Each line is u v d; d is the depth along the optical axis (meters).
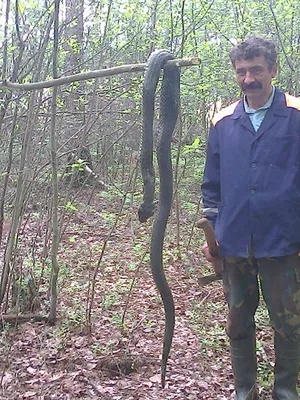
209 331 4.26
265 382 3.28
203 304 4.91
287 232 2.67
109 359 3.74
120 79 6.65
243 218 2.74
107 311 4.77
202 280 3.09
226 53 7.37
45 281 5.35
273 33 7.94
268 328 4.19
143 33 6.94
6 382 3.50
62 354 3.94
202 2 6.70
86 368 3.71
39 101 4.44
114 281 5.61
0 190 5.03
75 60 5.87
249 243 2.75
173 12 7.20
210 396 3.30
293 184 2.65
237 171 2.75
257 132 2.71
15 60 3.93
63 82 2.43
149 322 4.52
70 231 7.03
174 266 6.16
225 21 7.57
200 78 7.00
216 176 2.95
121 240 7.03
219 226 2.87
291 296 2.75
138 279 5.70
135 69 2.34
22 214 4.66
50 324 4.48
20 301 4.68
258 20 7.71
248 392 2.99
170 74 2.41
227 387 3.40
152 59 2.30
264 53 2.62
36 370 3.71
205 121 7.52
